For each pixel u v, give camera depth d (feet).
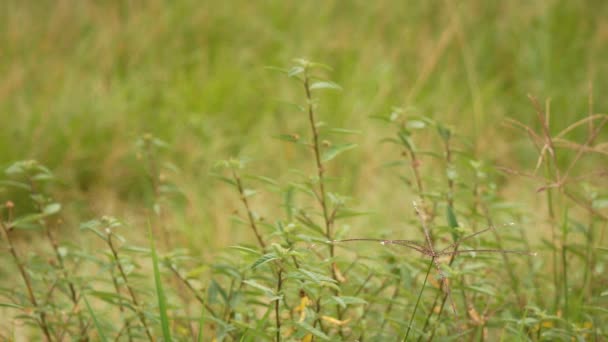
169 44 21.16
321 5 22.76
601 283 8.84
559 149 16.90
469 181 11.95
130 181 15.37
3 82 17.69
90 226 7.37
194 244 12.26
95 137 16.29
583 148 8.30
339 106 18.13
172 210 13.67
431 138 16.35
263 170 16.16
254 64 20.84
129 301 7.72
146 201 14.38
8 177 14.35
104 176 15.29
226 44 21.77
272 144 16.83
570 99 19.22
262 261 6.08
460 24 21.85
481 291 7.06
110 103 17.42
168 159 16.05
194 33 21.83
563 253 8.59
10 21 20.74
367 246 8.89
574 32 21.80
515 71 20.94
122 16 22.59
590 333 7.78
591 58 20.56
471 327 8.11
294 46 21.15
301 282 6.66
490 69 21.26
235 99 18.83
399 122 8.71
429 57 19.81
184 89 18.76
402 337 7.48
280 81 19.20
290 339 7.02
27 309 7.57
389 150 15.97
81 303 8.82
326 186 14.96
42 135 15.75
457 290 8.05
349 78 19.69
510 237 8.77
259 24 22.09
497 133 18.08
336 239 7.72
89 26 21.75
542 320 7.18
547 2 22.06
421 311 8.00
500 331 9.21
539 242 11.72
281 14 22.44
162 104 18.85
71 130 16.08
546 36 20.80
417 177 8.87
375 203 14.21
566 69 20.77
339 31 21.68
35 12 22.09
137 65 20.24
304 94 18.21
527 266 9.71
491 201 9.00
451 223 7.36
